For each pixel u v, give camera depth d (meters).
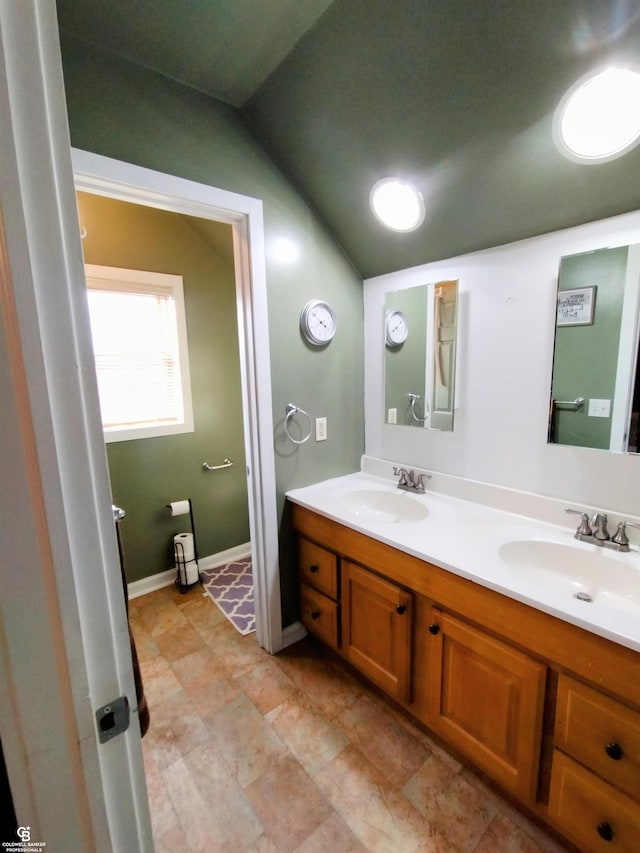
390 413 2.04
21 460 0.36
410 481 1.89
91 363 0.41
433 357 1.80
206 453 2.65
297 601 2.01
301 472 1.94
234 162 1.53
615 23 0.87
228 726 1.52
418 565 1.33
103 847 0.46
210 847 1.14
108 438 2.29
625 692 0.90
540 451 1.49
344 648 1.72
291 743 1.45
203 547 2.71
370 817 1.21
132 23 1.14
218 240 2.44
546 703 1.06
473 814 1.21
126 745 0.48
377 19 1.06
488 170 1.29
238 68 1.31
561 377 1.41
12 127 0.34
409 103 1.22
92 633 0.43
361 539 1.53
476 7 0.95
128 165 1.29
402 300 1.89
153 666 1.85
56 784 0.42
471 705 1.24
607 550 1.27
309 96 1.35
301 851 1.12
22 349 0.36
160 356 2.45
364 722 1.54
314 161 1.58
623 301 1.25
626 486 1.30
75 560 0.41
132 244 2.25
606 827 0.96
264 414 1.75
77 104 1.20
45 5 0.36
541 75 1.02
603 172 1.14
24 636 0.38
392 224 1.64
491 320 1.58
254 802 1.25
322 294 1.89
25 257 0.36
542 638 1.03
